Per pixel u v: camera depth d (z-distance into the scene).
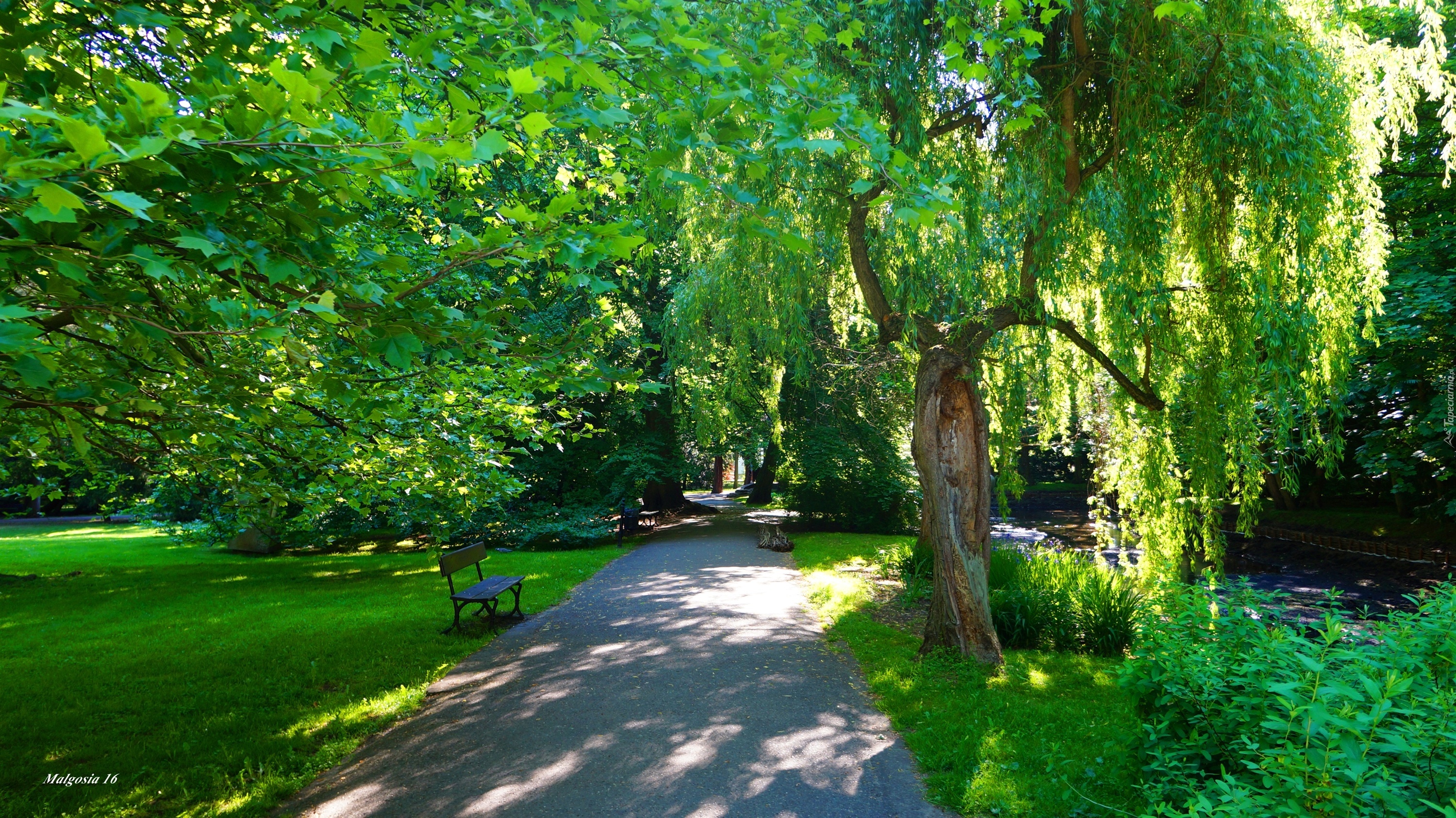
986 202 6.96
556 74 2.30
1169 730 3.68
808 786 4.49
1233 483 8.27
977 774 4.49
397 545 19.36
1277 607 3.89
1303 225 6.18
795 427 20.16
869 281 8.20
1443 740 2.38
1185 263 8.05
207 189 2.08
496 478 6.20
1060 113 7.21
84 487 7.93
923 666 6.91
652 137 5.71
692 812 4.17
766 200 7.57
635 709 5.82
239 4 2.58
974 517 7.35
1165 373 8.30
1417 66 7.47
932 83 7.20
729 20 3.84
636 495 18.86
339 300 2.59
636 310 17.70
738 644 7.84
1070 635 7.77
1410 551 15.26
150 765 4.93
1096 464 11.30
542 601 10.26
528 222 2.60
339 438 5.34
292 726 5.62
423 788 4.53
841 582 11.55
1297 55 6.43
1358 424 16.34
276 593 11.92
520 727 5.50
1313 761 2.30
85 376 3.32
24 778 4.73
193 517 17.84
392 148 1.94
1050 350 7.65
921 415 7.65
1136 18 6.66
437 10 3.04
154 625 9.55
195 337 3.24
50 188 1.42
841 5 3.68
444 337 2.88
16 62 2.08
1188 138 7.09
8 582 13.81
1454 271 11.45
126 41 3.39
